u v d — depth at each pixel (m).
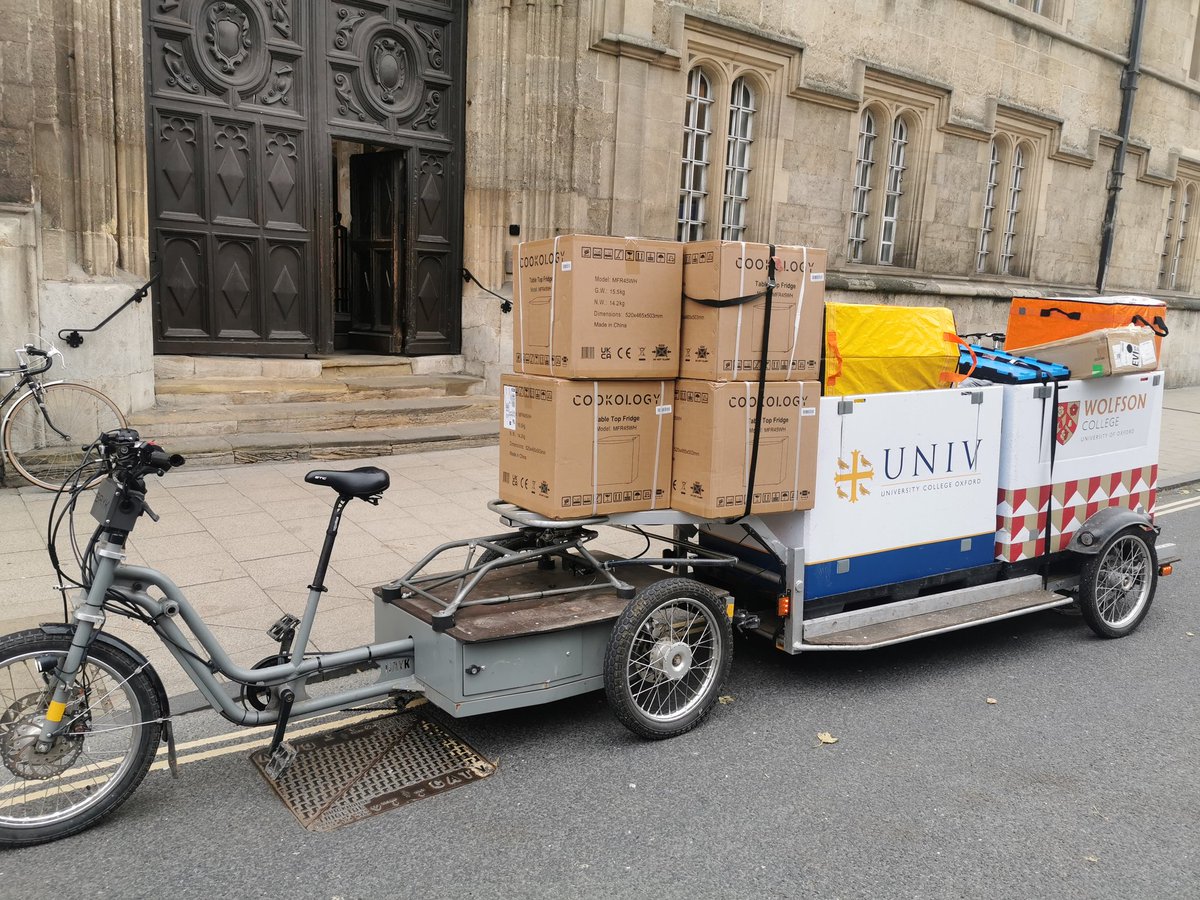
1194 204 20.52
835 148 13.12
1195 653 4.87
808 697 4.17
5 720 2.90
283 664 3.28
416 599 3.76
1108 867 2.89
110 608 2.98
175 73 8.50
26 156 7.04
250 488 7.22
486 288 10.52
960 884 2.78
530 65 10.10
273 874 2.75
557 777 3.38
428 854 2.87
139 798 3.18
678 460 3.85
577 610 3.70
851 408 4.10
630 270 3.60
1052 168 16.64
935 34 14.03
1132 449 5.32
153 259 8.61
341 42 9.42
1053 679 4.45
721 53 11.60
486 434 9.33
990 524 4.75
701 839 2.98
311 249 9.57
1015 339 5.71
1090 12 16.53
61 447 7.25
